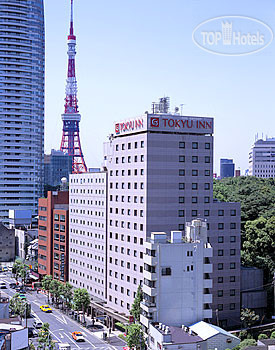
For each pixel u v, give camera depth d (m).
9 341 100.12
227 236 149.75
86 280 182.88
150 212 141.12
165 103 164.00
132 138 150.38
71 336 144.75
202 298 114.81
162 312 111.88
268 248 163.62
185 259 113.62
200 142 148.25
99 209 172.12
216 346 107.50
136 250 145.88
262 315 152.75
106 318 158.12
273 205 199.00
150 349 107.88
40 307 181.38
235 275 149.62
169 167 143.62
